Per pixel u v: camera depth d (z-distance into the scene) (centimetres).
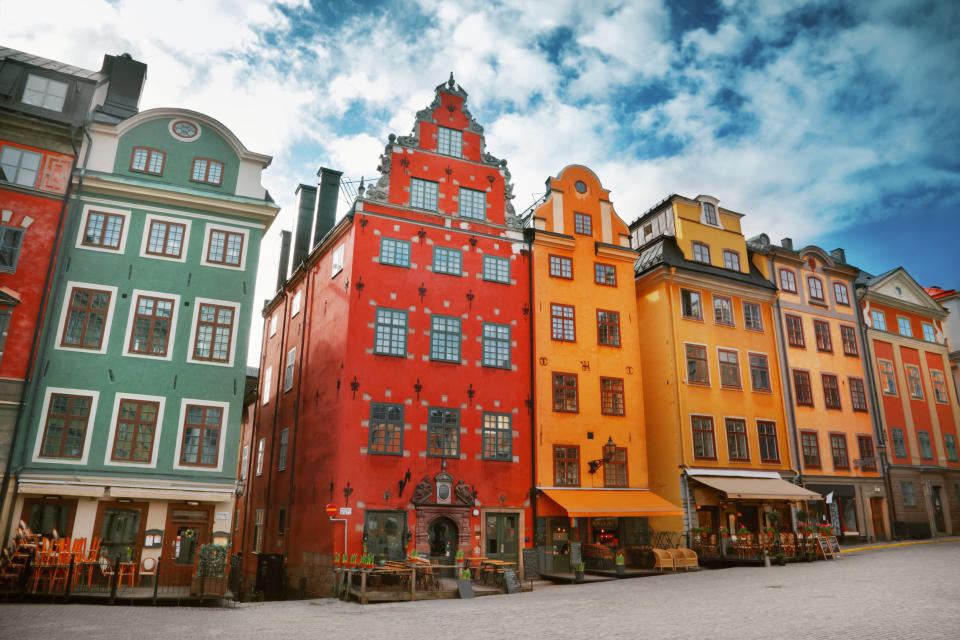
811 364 3098
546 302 2500
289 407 2667
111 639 1031
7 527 1634
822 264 3338
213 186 2084
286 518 2433
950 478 3484
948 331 4038
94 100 2180
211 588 1567
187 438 1867
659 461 2655
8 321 1748
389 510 2023
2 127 1866
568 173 2734
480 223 2452
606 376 2545
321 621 1293
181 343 1927
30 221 1839
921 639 975
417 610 1476
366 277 2197
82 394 1792
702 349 2773
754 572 2061
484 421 2253
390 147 2361
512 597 1734
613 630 1123
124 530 1761
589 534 2372
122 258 1927
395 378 2152
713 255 3000
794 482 2823
